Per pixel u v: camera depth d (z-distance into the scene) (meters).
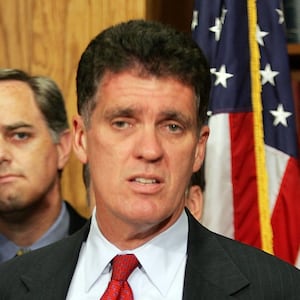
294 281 2.84
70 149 4.82
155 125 2.76
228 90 5.01
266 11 5.11
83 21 5.32
